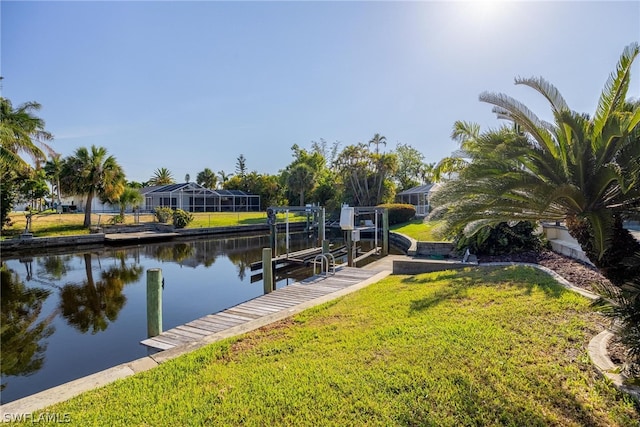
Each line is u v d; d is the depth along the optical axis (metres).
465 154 4.32
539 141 3.78
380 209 15.21
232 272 11.88
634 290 2.69
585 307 4.35
